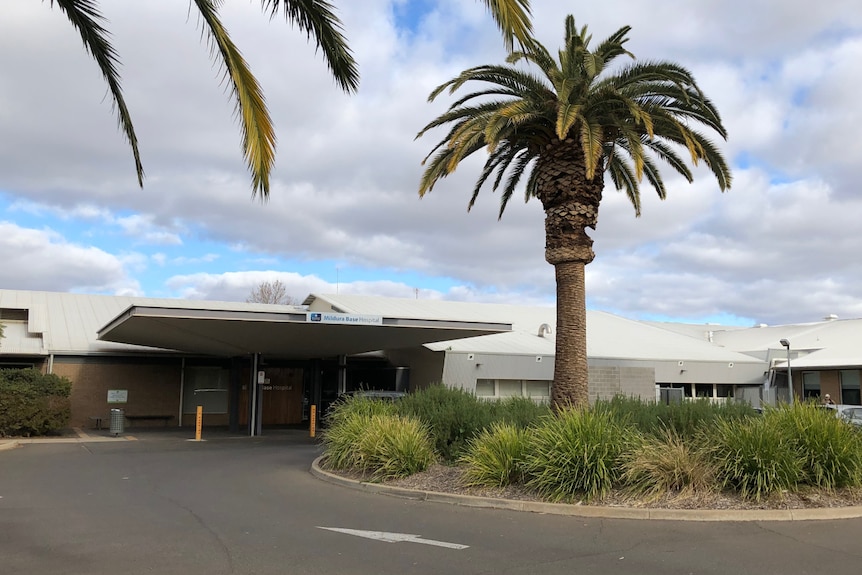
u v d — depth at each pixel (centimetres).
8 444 2059
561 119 1357
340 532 871
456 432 1405
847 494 1017
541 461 1069
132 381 2945
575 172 1523
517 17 564
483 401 1552
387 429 1354
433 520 955
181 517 967
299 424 3278
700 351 3881
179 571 676
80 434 2533
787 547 782
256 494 1187
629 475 1024
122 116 837
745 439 1033
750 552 759
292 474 1457
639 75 1502
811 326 4941
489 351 3042
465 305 4019
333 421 1636
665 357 3569
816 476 1029
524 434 1186
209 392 3103
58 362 2817
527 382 3175
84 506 1058
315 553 755
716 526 899
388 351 3400
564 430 1091
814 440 1053
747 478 997
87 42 804
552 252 1535
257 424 2611
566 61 1524
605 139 1585
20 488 1249
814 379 3766
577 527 903
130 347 2958
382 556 744
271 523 927
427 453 1328
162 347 2850
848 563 710
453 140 1449
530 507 1023
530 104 1468
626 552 764
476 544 805
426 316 3503
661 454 1045
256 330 2202
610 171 1859
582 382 1494
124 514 989
